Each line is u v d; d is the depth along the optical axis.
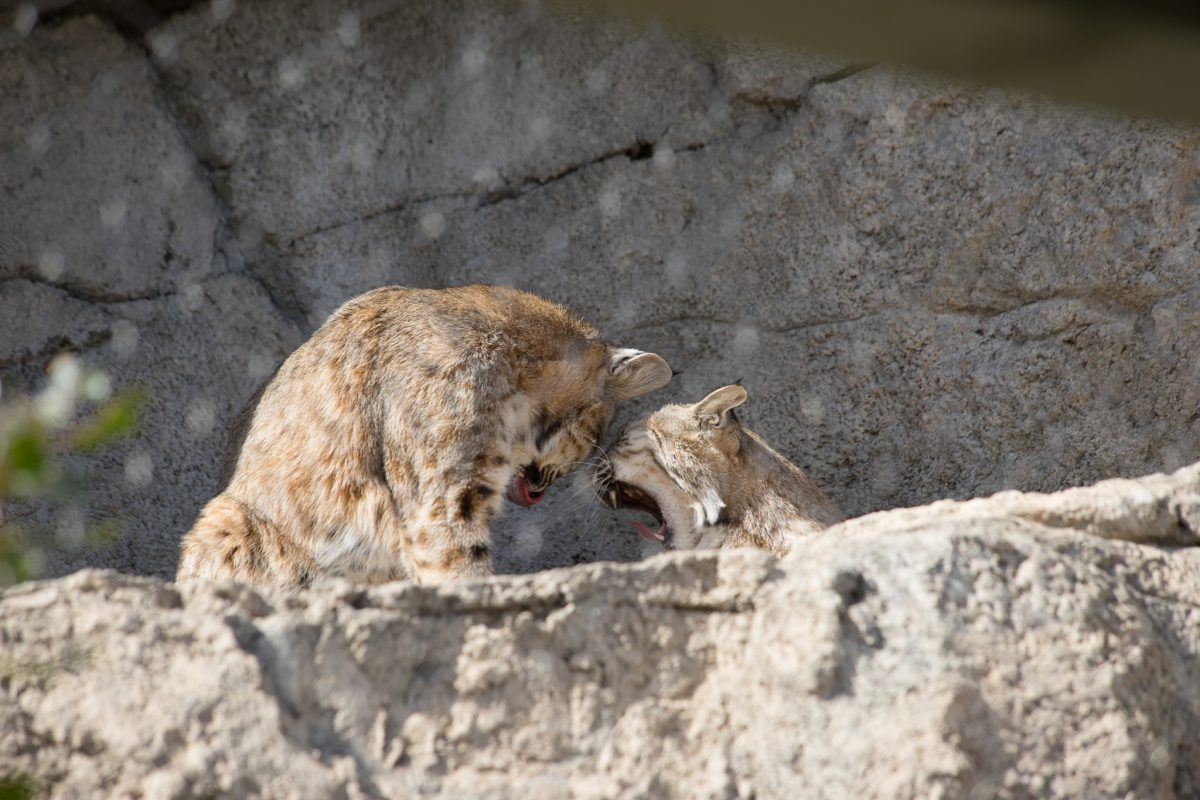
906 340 11.37
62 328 12.09
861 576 6.74
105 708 6.16
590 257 12.14
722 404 10.80
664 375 11.41
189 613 6.47
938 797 6.04
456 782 6.29
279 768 6.04
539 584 6.72
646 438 11.12
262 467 10.54
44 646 6.33
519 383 10.58
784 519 10.80
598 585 6.75
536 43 12.16
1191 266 10.59
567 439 11.02
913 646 6.48
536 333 10.76
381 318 10.64
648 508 11.55
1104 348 10.89
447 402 10.16
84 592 6.50
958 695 6.28
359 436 10.30
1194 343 10.63
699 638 6.73
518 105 12.19
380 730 6.36
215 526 10.28
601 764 6.41
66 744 6.13
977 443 11.25
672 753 6.45
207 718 6.12
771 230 11.70
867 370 11.51
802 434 11.72
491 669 6.52
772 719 6.42
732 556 6.86
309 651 6.45
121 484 12.00
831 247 11.52
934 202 11.19
